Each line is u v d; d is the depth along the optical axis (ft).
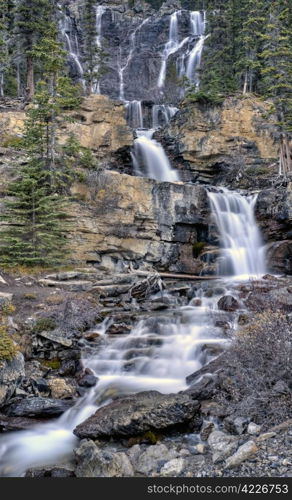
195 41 177.68
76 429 24.13
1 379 27.94
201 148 91.20
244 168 88.63
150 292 49.24
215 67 123.44
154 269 61.67
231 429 22.06
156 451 20.90
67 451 23.40
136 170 87.51
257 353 24.84
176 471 19.25
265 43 105.91
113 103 84.33
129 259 60.54
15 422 26.58
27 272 49.90
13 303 39.58
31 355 34.14
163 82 175.32
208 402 25.58
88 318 38.93
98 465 19.66
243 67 115.03
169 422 22.75
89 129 79.41
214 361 30.63
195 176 91.86
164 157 93.25
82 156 63.52
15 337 33.65
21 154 64.44
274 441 20.04
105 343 36.47
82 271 54.08
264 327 26.37
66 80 60.29
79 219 57.62
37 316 37.04
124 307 43.88
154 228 62.49
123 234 60.13
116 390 29.66
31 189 53.31
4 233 51.96
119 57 187.42
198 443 21.86
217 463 19.61
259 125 93.35
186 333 37.76
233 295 46.70
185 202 65.26
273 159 91.35
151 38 193.88
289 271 62.69
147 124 114.83
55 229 53.16
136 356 34.68
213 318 39.45
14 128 73.61
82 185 59.62
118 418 23.21
